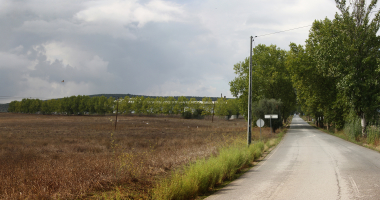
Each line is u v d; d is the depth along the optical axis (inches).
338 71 1108.5
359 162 462.6
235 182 335.0
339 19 1149.7
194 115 4399.6
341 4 1134.4
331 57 1134.4
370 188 266.7
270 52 2358.5
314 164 455.5
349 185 284.4
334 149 706.8
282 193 260.5
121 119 3599.9
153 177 348.5
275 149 755.4
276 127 1680.6
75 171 323.0
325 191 261.4
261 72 2284.7
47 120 3181.6
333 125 1780.3
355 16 1109.1
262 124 877.2
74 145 806.5
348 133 1079.6
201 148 690.8
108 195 254.2
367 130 968.9
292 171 394.0
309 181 314.7
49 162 439.8
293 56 1791.3
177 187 249.1
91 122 2768.2
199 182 282.5
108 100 5201.8
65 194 246.5
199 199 256.8
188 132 1622.8
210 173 310.2
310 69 1563.7
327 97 1541.6
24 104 6102.4
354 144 861.8
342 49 1092.5
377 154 585.6
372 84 1028.5
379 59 999.6
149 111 4859.7
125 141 981.8
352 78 1036.5
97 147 757.9
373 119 1027.9
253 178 354.6
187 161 467.5
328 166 427.2
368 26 1069.1
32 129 1676.9
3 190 252.4
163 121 3228.3
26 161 473.7
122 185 296.2
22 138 1056.8
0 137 1088.2
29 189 251.6
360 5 1087.6
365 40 1067.9
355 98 1043.3
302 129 2096.5
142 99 5032.0
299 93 1892.2
